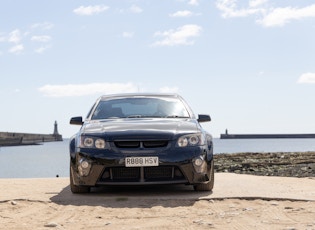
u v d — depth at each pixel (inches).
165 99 260.2
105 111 248.5
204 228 145.7
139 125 219.0
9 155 5935.0
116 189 242.5
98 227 149.9
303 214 169.2
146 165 205.9
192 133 216.1
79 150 213.9
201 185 226.5
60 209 185.3
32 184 279.3
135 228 146.7
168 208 183.8
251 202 197.8
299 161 597.6
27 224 156.8
